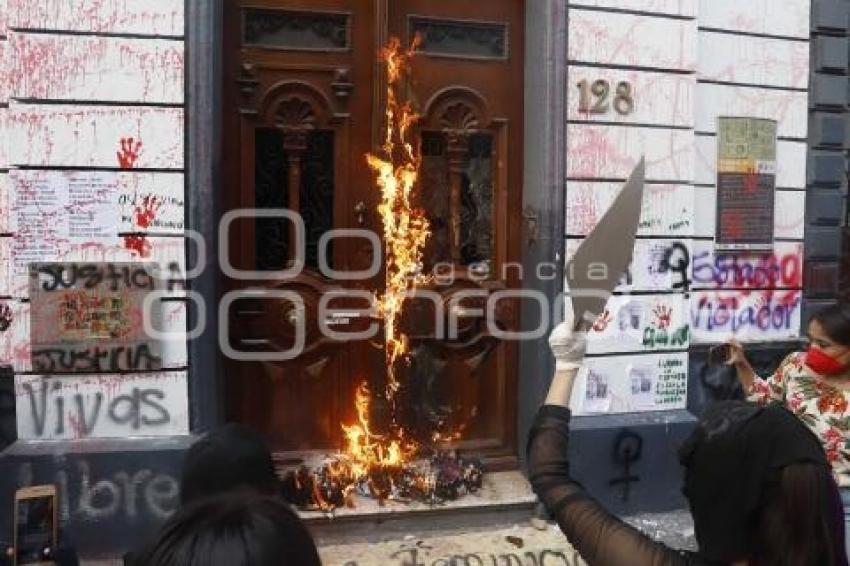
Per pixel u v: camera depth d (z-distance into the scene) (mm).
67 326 4516
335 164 5246
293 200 5164
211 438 2029
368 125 5285
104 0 4453
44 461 4445
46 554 2617
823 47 6145
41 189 4457
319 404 5316
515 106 5500
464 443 5535
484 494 5137
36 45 4402
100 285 4539
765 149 5883
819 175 6215
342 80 5184
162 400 4637
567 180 5184
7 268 4469
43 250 4480
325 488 4859
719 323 5852
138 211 4559
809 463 1490
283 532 1158
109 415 4582
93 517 4508
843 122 6289
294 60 5117
